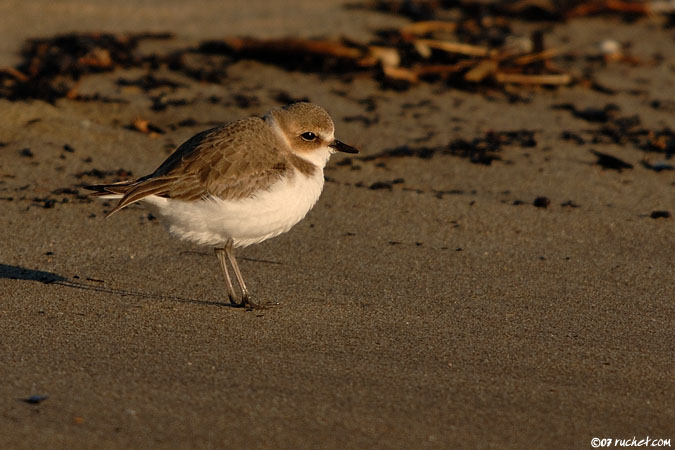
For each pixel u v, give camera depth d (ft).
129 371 24.02
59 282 30.53
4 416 20.95
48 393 22.34
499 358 26.02
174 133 44.14
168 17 59.21
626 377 25.12
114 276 31.45
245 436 20.81
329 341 26.86
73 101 46.06
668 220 38.34
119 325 27.40
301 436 20.95
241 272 32.42
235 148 28.09
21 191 37.73
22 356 24.68
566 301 30.81
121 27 56.34
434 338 27.35
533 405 23.17
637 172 43.52
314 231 36.42
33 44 51.67
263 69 52.90
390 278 32.32
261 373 24.31
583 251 35.40
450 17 64.18
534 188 41.29
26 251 32.86
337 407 22.47
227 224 27.89
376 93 51.34
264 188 27.94
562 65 58.23
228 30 57.47
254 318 28.50
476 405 22.99
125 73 49.98
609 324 28.99
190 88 49.08
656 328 28.78
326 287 31.35
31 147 41.65
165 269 32.37
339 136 45.39
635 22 67.77
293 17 60.90
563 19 66.44
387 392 23.47
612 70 58.13
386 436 21.18
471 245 35.60
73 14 57.41
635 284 32.53
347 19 61.21
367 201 39.45
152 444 20.20
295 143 30.04
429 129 47.29
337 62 54.03
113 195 27.32
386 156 43.91
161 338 26.58
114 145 42.60
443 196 40.16
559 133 47.93
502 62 55.47
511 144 46.01
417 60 55.62
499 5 67.67
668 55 61.16
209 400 22.45
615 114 50.93
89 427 20.75
